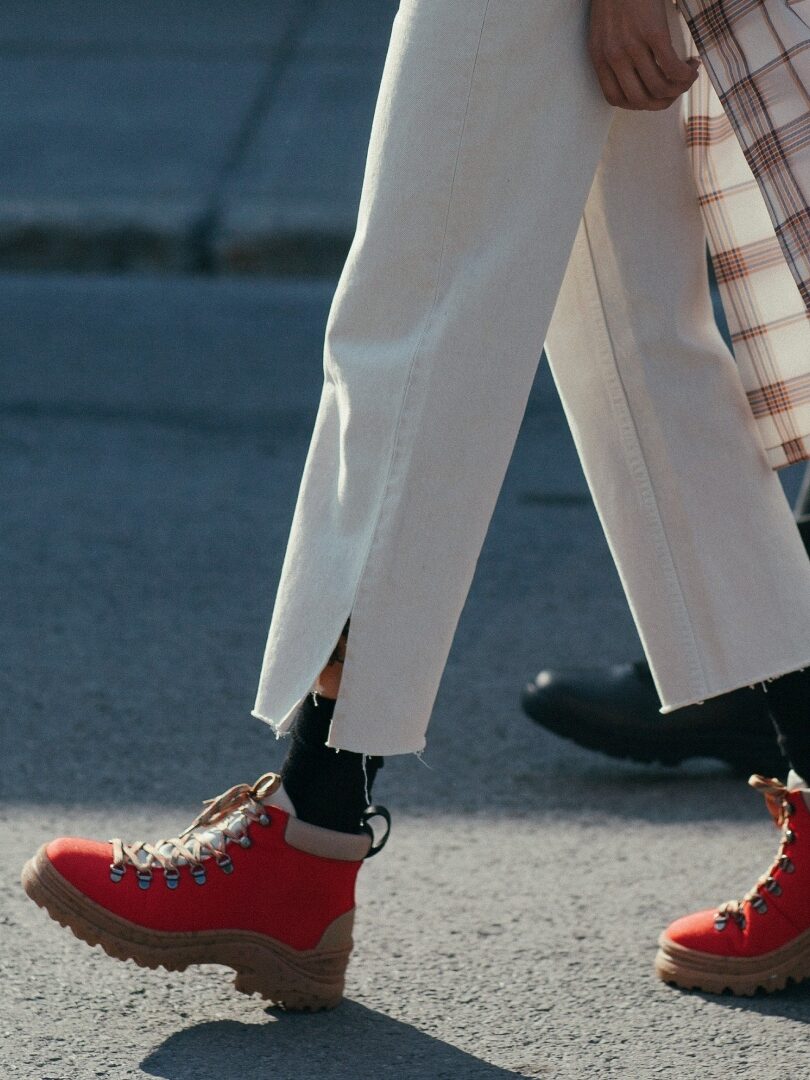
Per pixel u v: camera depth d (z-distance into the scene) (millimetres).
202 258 10750
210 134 12469
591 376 2656
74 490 6484
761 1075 2475
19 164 11820
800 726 2676
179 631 4953
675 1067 2502
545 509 6441
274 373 8320
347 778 2600
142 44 14750
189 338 8992
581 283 2621
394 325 2377
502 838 3473
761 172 2402
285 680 2441
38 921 3012
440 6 2283
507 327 2338
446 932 2994
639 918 3064
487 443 2363
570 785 3818
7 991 2730
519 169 2318
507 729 4211
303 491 2490
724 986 2736
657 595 2684
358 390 2379
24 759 3912
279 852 2611
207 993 2744
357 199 11094
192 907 2605
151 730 4133
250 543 5895
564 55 2309
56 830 3477
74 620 5039
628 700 3754
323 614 2404
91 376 8180
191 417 7547
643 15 2279
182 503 6352
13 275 10680
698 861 3346
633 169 2549
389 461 2348
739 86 2387
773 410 2633
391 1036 2598
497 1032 2617
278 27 15250
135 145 12227
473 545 2398
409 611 2371
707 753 3768
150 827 3506
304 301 9930
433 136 2303
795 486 6656
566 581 5547
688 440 2629
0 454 6934
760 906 2727
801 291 2404
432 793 3752
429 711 2451
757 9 2363
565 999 2732
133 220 10789
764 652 2637
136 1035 2588
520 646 4879
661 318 2598
